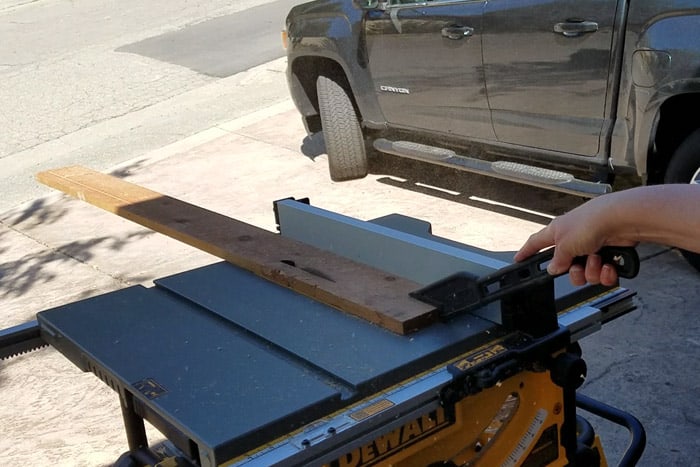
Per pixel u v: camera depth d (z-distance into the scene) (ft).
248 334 6.04
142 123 30.30
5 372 14.42
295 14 21.83
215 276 7.21
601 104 15.28
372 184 21.59
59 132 30.58
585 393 12.03
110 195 9.21
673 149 15.07
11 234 21.84
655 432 11.11
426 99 18.90
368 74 20.08
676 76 13.85
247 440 4.68
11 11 53.88
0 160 28.55
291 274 6.75
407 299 6.13
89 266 18.98
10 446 12.29
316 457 4.79
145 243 19.98
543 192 19.76
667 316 13.83
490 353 5.63
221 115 29.81
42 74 38.22
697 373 12.30
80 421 12.80
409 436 5.53
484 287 5.63
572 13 15.19
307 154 24.71
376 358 5.47
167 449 7.09
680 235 3.45
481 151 18.74
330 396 4.99
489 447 6.35
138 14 48.67
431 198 20.20
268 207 20.98
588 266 4.16
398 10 18.84
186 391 5.16
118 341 5.99
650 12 14.08
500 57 16.74
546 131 16.48
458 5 17.37
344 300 6.20
